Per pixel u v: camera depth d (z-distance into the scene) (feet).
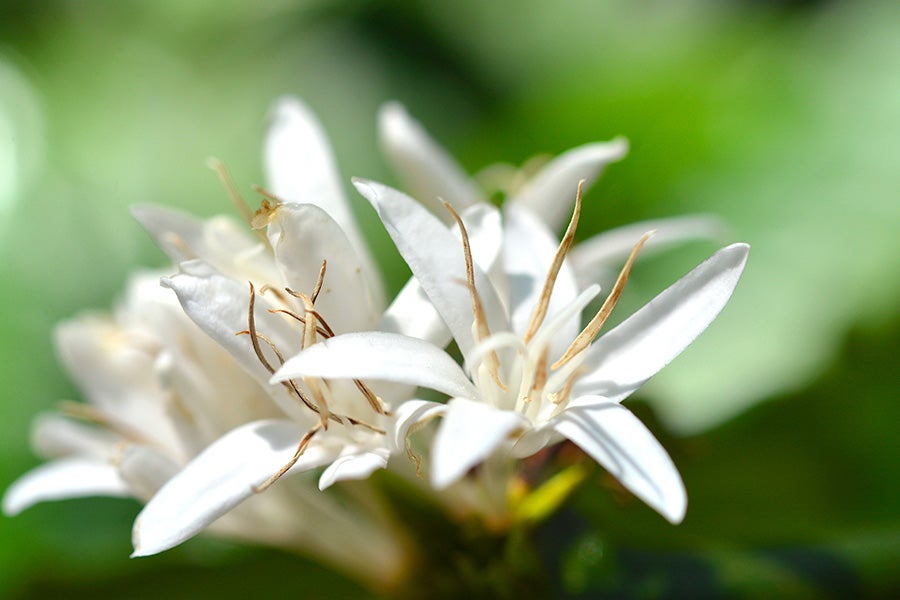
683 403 0.74
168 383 0.62
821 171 0.78
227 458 0.59
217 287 0.59
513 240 0.63
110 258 0.79
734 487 0.74
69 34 0.97
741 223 0.78
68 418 0.75
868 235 0.77
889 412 0.73
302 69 1.00
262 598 0.73
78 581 0.72
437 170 0.68
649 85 0.82
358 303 0.61
